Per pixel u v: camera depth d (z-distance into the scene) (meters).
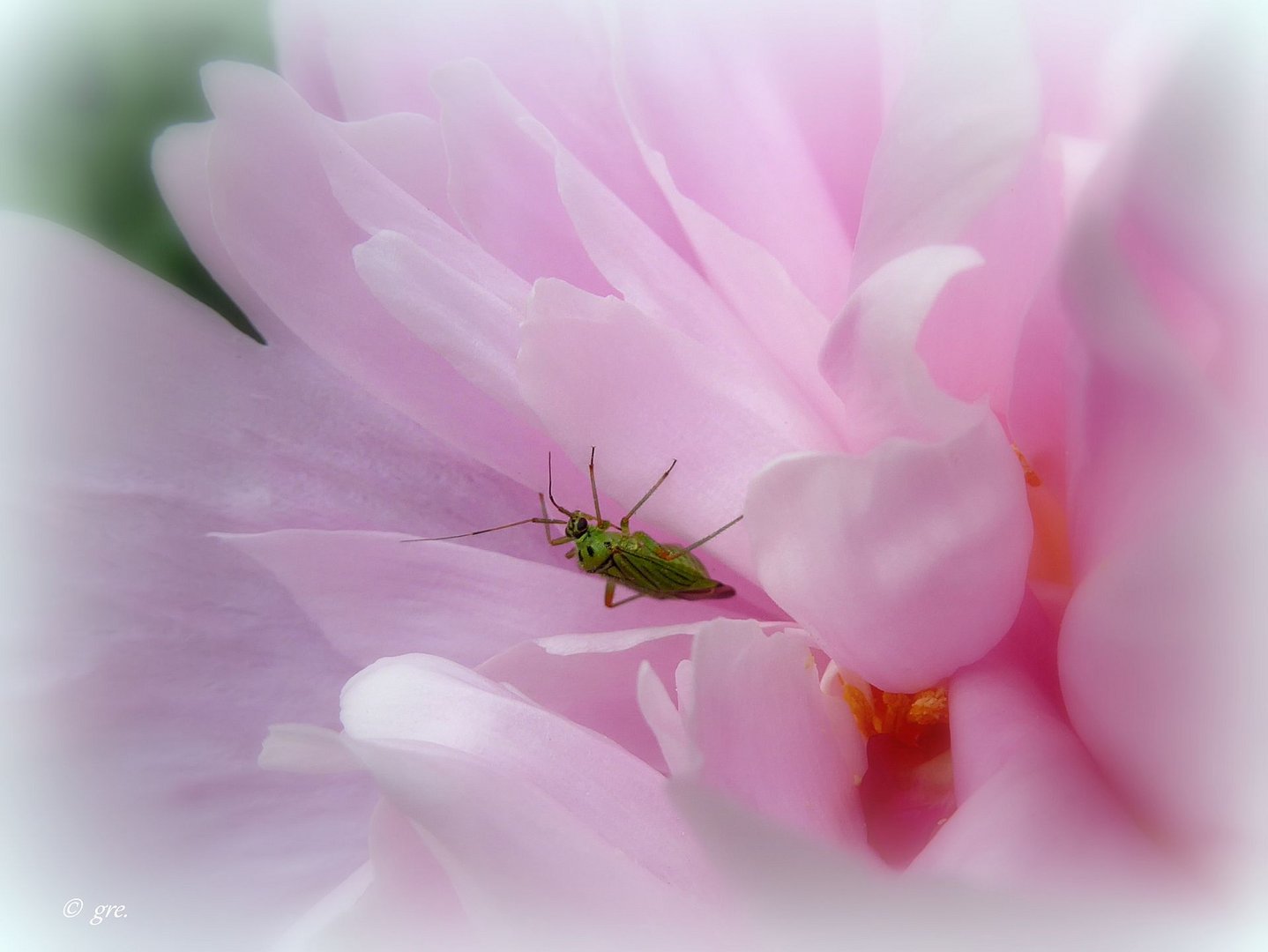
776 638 0.07
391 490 0.09
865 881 0.06
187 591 0.08
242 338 0.09
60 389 0.09
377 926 0.07
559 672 0.08
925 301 0.07
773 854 0.06
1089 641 0.07
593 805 0.07
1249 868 0.07
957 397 0.07
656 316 0.08
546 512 0.09
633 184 0.08
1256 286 0.07
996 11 0.07
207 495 0.09
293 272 0.08
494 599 0.08
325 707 0.08
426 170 0.08
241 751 0.08
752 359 0.08
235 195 0.08
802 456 0.07
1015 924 0.06
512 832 0.07
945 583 0.07
